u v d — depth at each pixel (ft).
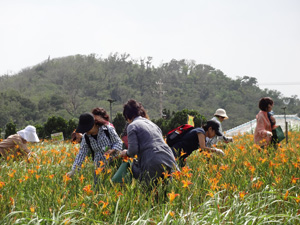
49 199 14.76
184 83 473.67
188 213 13.57
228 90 460.55
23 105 345.72
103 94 426.92
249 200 15.58
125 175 17.40
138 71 476.95
